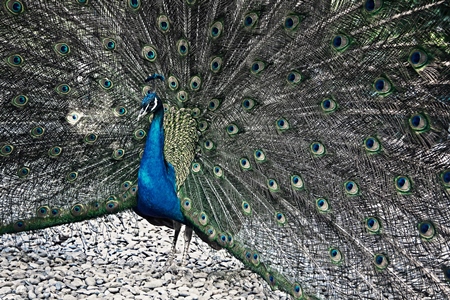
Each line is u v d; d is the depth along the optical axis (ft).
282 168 11.50
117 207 12.42
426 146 10.66
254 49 11.44
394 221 10.82
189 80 11.95
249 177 11.71
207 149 11.96
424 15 10.23
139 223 14.71
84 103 12.16
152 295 12.03
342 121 11.07
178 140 12.03
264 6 11.28
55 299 11.73
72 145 12.26
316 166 11.28
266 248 11.48
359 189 11.05
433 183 10.64
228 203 11.83
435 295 10.45
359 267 10.93
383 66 10.64
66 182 12.32
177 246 13.94
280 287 11.25
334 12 10.75
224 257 13.52
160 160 11.95
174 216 12.10
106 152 12.34
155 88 12.14
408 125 10.69
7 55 11.85
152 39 11.94
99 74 12.09
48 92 12.06
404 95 10.63
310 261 11.20
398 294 10.62
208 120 11.98
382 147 10.87
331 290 10.96
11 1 11.64
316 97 11.17
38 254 13.10
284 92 11.37
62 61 11.98
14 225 12.25
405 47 10.44
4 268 12.51
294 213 11.44
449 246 10.53
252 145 11.66
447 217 10.57
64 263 12.88
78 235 13.84
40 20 11.78
